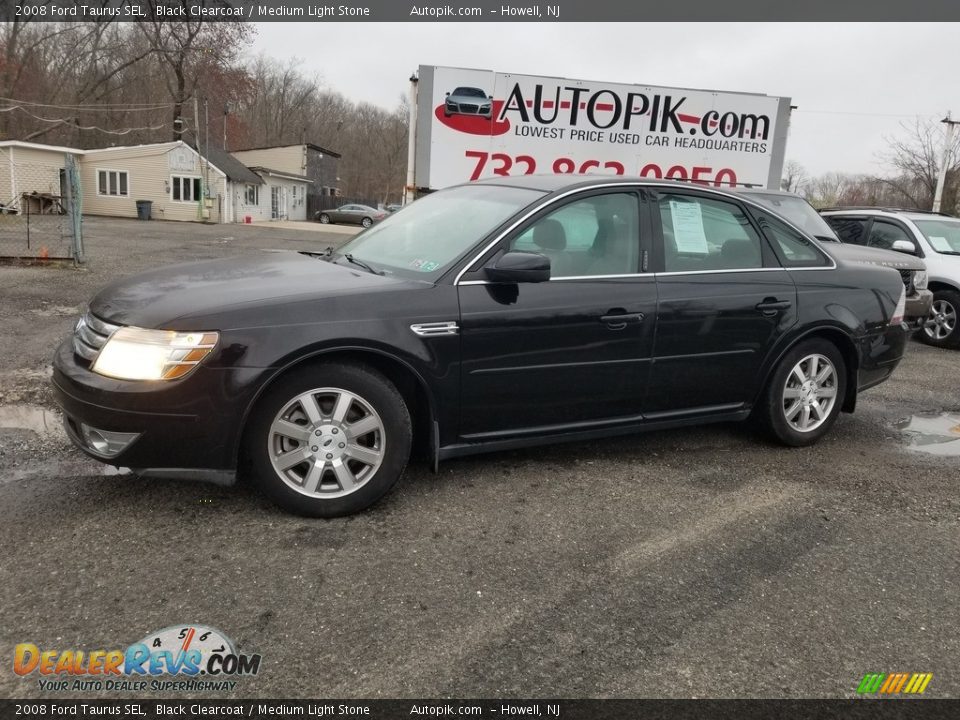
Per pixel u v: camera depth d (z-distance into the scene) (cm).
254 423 315
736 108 1182
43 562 279
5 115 3994
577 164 1162
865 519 359
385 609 262
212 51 4459
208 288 330
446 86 1114
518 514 345
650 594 281
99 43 4316
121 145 4572
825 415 465
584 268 380
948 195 3484
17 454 386
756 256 437
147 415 295
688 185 425
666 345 396
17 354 591
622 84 1138
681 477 403
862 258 765
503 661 237
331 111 7738
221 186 3425
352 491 329
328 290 329
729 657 245
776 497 381
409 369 332
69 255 1313
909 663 246
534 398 368
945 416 561
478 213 389
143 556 288
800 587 291
